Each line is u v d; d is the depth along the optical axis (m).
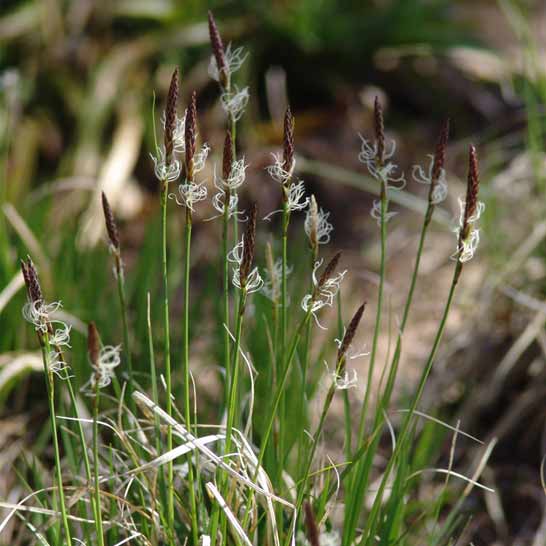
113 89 1.19
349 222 1.11
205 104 1.23
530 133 0.84
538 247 0.80
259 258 0.83
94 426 0.56
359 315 0.57
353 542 0.62
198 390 0.74
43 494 0.64
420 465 0.68
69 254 0.76
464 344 0.80
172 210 1.08
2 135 1.07
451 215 1.05
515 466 0.75
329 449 0.72
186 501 0.62
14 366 0.69
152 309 0.75
